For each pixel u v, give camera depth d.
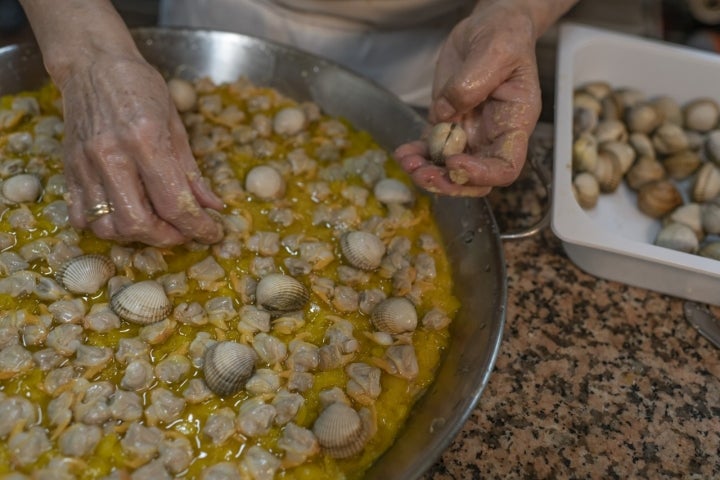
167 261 1.11
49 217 1.12
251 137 1.31
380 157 1.31
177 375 0.98
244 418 0.95
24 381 0.96
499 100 1.04
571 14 1.79
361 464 0.96
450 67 1.11
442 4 1.48
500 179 0.98
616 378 1.16
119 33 1.02
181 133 1.01
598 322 1.23
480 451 1.05
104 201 0.98
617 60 1.50
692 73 1.50
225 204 1.19
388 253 1.18
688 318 1.25
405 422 1.02
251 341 1.03
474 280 1.14
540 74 1.78
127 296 1.01
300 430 0.95
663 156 1.47
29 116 1.26
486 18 1.06
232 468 0.91
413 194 1.26
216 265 1.10
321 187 1.25
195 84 1.37
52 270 1.07
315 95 1.39
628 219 1.39
